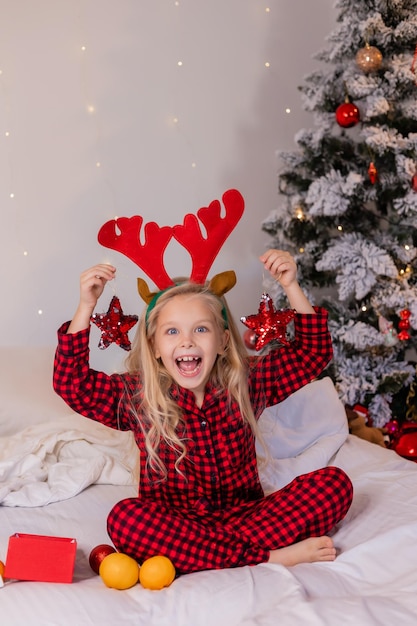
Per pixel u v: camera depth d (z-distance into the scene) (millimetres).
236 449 1587
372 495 1701
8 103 2715
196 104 3008
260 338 1631
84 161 2834
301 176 2820
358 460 2035
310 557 1435
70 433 1973
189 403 1572
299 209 2734
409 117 2650
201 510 1552
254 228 3137
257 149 3123
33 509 1683
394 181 2662
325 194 2623
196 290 1584
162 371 1607
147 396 1569
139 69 2902
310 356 1664
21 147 2738
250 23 3084
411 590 1282
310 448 2061
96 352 2861
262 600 1248
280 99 3154
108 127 2863
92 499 1754
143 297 1656
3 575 1337
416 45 2658
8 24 2705
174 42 2955
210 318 1560
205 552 1415
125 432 2045
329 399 2219
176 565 1408
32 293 2777
